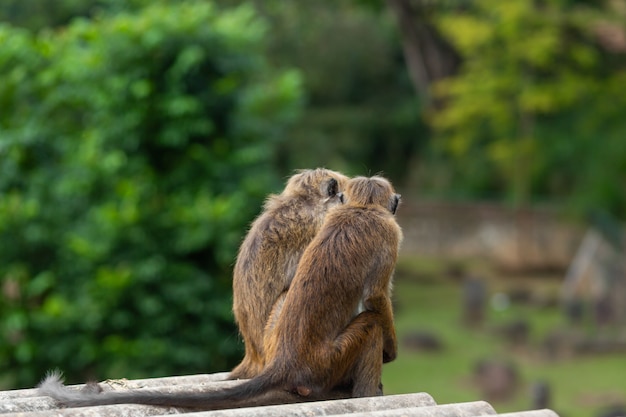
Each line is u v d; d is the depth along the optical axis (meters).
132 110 16.08
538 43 32.50
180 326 15.41
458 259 39.22
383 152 44.91
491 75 34.31
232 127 16.77
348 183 6.55
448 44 36.19
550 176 38.75
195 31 16.25
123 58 16.11
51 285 15.64
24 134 16.27
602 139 34.47
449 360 25.03
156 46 15.98
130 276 15.03
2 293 15.72
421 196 43.09
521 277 36.12
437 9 35.38
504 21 32.78
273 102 18.14
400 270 37.62
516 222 37.12
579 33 34.62
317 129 40.62
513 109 34.97
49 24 26.77
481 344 26.77
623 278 29.56
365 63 41.78
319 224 6.85
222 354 15.71
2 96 16.72
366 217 6.17
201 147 16.25
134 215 15.20
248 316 6.68
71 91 16.52
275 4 37.47
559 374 23.50
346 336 5.96
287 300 6.03
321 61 40.03
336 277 5.96
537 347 26.09
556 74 34.50
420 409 5.36
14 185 16.61
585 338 26.03
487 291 32.94
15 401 5.85
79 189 15.98
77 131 17.16
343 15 41.12
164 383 6.96
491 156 36.97
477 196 42.28
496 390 21.77
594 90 33.44
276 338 5.99
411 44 35.97
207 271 15.84
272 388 5.80
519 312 30.48
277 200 7.04
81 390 5.78
